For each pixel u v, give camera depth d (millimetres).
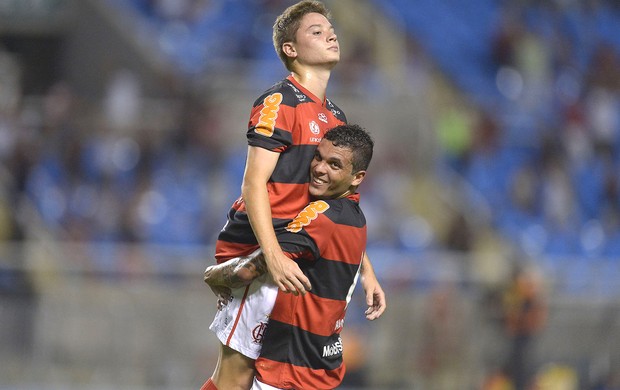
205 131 56312
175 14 65750
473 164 61938
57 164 53406
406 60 66750
